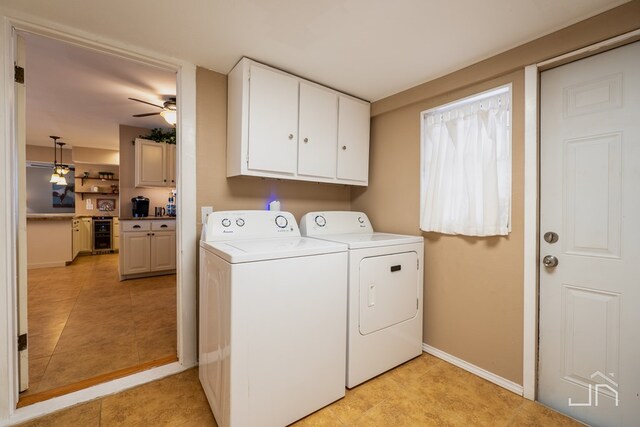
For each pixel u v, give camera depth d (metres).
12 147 1.43
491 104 1.83
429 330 2.17
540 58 1.57
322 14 1.41
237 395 1.25
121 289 3.61
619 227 1.40
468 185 1.89
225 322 1.30
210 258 1.56
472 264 1.92
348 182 2.36
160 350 2.10
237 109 1.86
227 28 1.53
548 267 1.62
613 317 1.42
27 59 2.30
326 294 1.55
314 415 1.50
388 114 2.47
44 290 3.54
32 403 1.49
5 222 1.40
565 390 1.56
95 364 1.90
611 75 1.42
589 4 1.32
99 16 1.43
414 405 1.58
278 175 1.96
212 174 2.00
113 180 6.64
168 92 2.99
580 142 1.52
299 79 2.02
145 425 1.40
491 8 1.35
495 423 1.46
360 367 1.74
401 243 1.96
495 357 1.80
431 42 1.64
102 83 2.77
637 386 1.35
